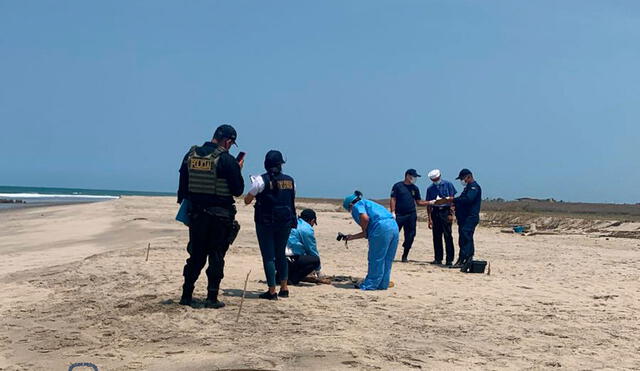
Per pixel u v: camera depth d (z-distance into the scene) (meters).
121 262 10.35
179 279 8.49
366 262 11.77
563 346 5.36
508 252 15.48
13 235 19.94
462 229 11.34
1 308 6.77
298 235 8.56
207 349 4.99
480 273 10.52
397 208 12.27
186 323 5.87
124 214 31.86
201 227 6.44
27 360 4.77
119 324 5.84
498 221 32.41
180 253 11.97
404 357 4.84
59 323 5.94
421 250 15.84
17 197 86.88
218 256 6.56
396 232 8.26
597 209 53.91
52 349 5.05
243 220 26.97
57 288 8.09
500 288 8.70
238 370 4.47
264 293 7.31
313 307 6.73
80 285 8.23
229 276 9.08
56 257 12.50
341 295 7.59
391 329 5.76
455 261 13.02
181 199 6.65
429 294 7.96
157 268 9.58
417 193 12.34
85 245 15.37
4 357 4.86
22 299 7.37
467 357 4.91
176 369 4.49
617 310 7.18
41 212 37.06
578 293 8.44
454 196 12.03
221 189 6.45
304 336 5.39
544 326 6.14
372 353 4.92
